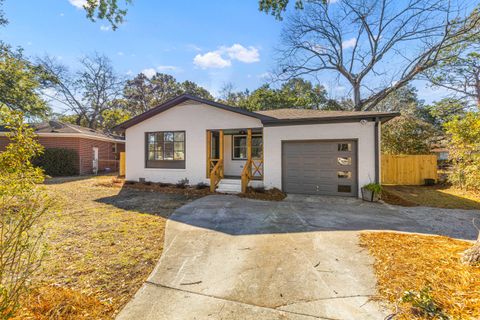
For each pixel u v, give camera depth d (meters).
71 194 8.28
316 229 4.70
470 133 7.80
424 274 2.77
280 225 4.98
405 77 16.77
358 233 4.41
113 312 2.29
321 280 2.82
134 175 11.03
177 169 10.39
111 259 3.39
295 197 8.07
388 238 4.08
